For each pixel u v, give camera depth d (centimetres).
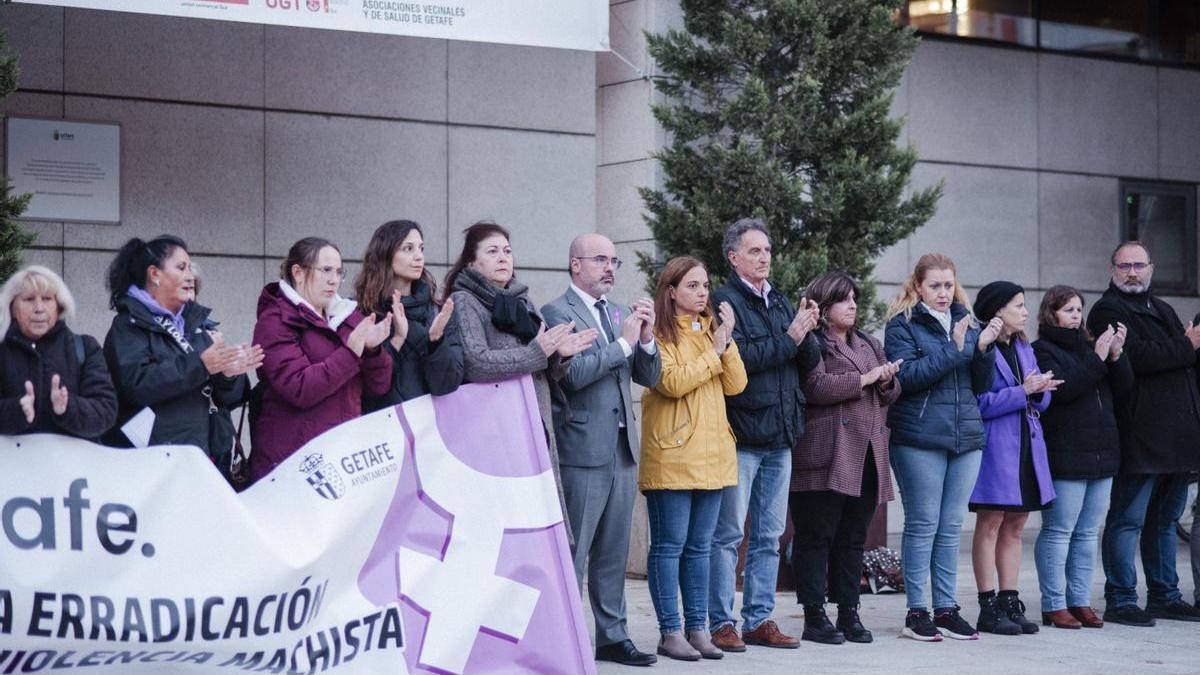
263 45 964
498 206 1038
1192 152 1447
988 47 1341
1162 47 1436
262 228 963
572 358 674
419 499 595
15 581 500
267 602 544
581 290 714
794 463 771
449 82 1023
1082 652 768
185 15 786
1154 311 889
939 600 812
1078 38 1391
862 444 768
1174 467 872
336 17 827
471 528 606
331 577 565
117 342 545
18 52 804
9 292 513
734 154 955
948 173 1318
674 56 1003
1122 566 885
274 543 548
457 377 600
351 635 570
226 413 579
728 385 729
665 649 728
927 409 791
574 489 684
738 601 953
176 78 938
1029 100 1361
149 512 524
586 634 627
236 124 956
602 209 1126
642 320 684
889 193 966
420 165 1012
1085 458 848
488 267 660
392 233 625
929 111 1309
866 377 759
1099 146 1398
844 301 777
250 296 959
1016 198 1351
